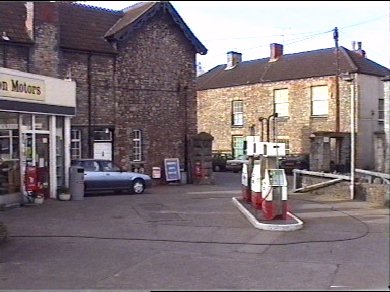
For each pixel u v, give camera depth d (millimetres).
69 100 19188
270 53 41719
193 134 27438
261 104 39250
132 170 24969
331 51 37344
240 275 8188
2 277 8164
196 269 8609
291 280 7855
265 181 12984
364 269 8523
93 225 12977
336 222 13102
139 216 14406
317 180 19828
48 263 9094
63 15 24328
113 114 24312
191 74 27422
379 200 16656
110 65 24250
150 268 8695
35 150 17547
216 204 16953
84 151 23266
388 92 19156
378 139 19188
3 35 20734
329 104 34938
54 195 18406
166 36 26406
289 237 11297
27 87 16734
